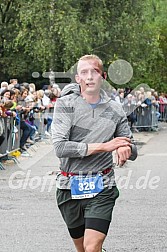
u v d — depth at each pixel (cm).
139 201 971
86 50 2817
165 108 3378
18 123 1521
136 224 807
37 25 2759
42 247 694
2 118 1362
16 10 2892
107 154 509
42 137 1817
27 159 1506
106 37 2947
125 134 517
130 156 505
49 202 966
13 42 2898
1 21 3005
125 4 3130
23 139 1583
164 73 3647
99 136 507
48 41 2748
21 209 909
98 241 484
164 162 1488
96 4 2983
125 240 723
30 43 2777
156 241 720
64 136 499
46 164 1416
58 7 2784
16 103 1570
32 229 779
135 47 3125
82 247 527
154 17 4012
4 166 1380
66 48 2739
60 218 845
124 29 3088
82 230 517
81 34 2794
